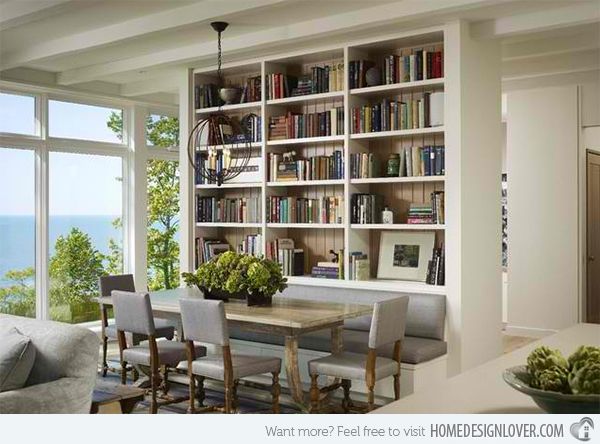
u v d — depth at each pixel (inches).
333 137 231.8
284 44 230.4
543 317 298.5
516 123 304.0
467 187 206.1
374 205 225.6
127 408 150.7
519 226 303.6
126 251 326.3
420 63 214.5
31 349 129.3
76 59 268.2
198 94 272.1
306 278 239.3
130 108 327.6
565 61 260.4
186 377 225.0
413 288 212.8
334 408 189.0
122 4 195.3
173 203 351.6
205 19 191.9
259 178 252.8
